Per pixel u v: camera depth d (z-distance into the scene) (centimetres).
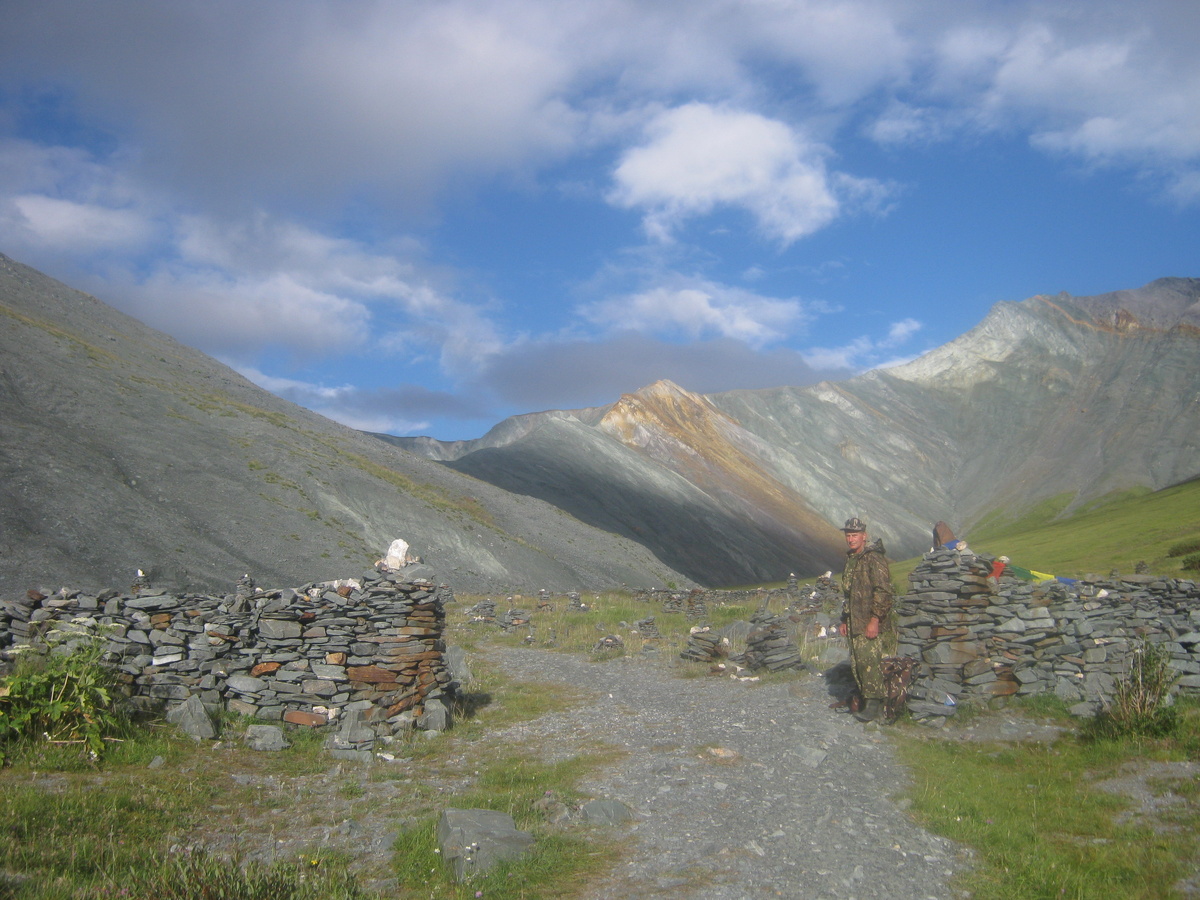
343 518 5322
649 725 998
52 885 478
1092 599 996
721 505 17738
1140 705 803
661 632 1980
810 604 2106
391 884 542
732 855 584
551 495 13562
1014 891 518
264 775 781
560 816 666
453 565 5378
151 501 4412
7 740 742
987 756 806
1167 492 11681
